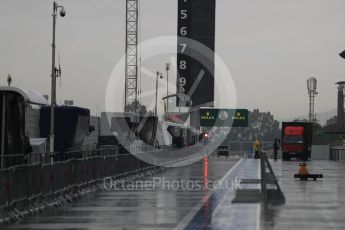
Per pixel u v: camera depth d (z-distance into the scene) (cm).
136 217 4069
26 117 5678
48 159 5928
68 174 5272
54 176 4838
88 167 6069
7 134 5491
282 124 18225
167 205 4866
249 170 10988
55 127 8956
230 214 4241
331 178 8719
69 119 8981
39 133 9038
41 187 4500
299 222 3788
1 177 3672
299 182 7794
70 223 3747
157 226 3625
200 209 4566
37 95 5875
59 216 4106
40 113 9050
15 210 3934
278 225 3650
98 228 3531
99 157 6606
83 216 4116
